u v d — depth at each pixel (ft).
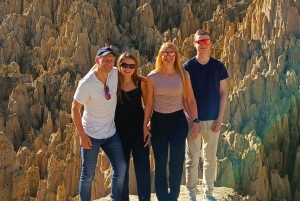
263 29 110.42
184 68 30.89
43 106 124.36
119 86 28.30
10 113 121.08
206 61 30.94
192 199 32.14
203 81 30.68
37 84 130.00
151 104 29.17
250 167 67.92
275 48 99.50
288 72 90.74
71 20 162.40
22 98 123.95
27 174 80.28
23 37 170.19
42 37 168.66
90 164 28.17
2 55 157.89
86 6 167.22
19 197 75.87
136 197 39.68
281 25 105.40
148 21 174.29
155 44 158.40
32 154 93.91
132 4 183.83
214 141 31.73
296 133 81.71
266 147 78.33
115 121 28.99
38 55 159.33
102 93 27.25
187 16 170.40
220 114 31.27
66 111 126.62
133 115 28.76
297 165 74.02
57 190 76.59
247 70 102.27
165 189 29.76
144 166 29.25
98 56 27.09
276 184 69.72
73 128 104.32
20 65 159.63
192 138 29.68
